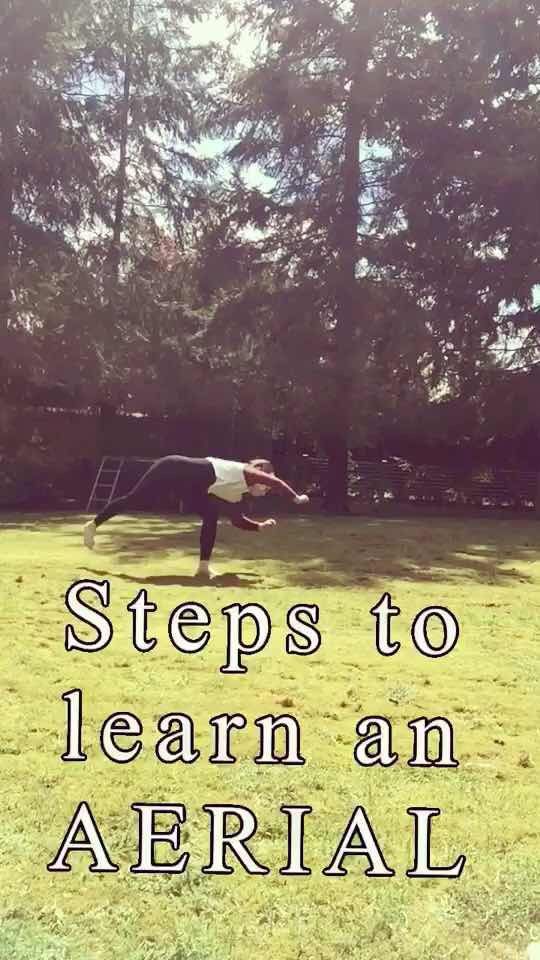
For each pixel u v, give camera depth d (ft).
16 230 73.36
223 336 75.20
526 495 82.84
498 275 71.20
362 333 71.05
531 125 70.33
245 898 10.41
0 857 11.25
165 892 10.53
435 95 69.72
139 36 78.64
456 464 84.69
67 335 71.72
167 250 91.97
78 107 75.15
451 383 75.97
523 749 15.75
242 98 74.28
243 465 34.14
